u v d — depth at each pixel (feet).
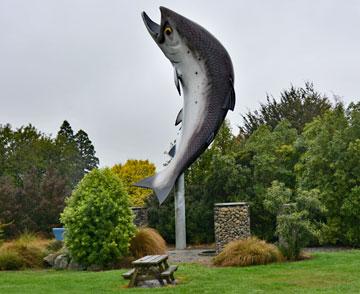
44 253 50.42
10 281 36.29
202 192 75.41
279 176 73.56
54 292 30.83
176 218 66.95
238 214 58.59
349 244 62.39
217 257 44.73
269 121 123.44
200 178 77.56
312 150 65.05
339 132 63.77
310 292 28.71
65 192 86.53
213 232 73.26
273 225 70.59
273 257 43.06
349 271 36.37
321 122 70.74
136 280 32.76
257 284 32.07
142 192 95.35
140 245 47.67
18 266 47.19
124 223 46.75
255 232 70.69
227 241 57.98
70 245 45.57
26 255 48.70
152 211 75.15
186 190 76.13
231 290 30.07
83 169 155.43
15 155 116.98
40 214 81.35
